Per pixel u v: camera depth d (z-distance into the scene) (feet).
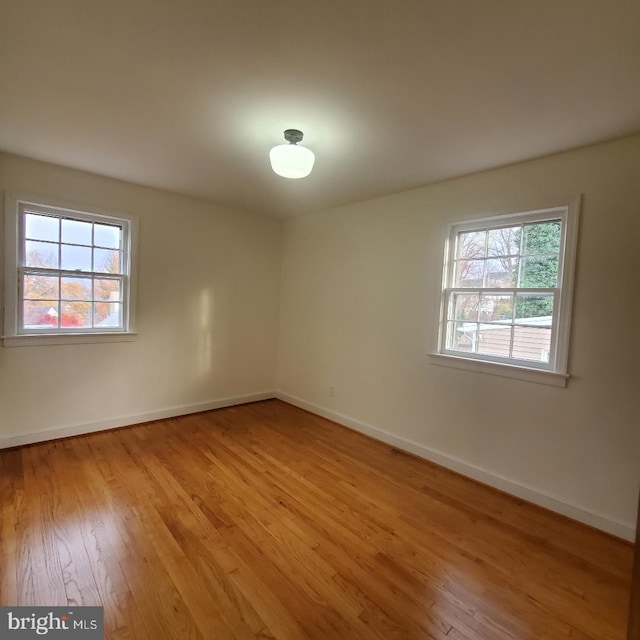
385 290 11.38
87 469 8.84
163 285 12.17
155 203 11.75
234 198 12.43
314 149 8.06
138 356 11.80
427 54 4.98
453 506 7.96
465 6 4.16
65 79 5.89
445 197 9.87
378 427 11.51
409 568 6.03
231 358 14.19
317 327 13.73
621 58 4.88
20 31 4.80
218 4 4.29
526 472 8.32
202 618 4.91
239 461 9.64
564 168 7.77
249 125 7.17
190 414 13.16
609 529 7.16
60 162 9.59
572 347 7.66
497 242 9.09
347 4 4.21
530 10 4.17
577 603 5.44
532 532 7.15
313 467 9.51
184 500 7.70
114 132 7.72
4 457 9.27
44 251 10.05
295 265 14.74
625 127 6.68
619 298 7.10
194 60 5.32
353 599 5.34
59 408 10.46
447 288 9.97
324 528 6.98
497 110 6.31
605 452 7.27
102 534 6.49
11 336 9.57
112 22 4.63
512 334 8.75
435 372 10.07
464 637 4.82
